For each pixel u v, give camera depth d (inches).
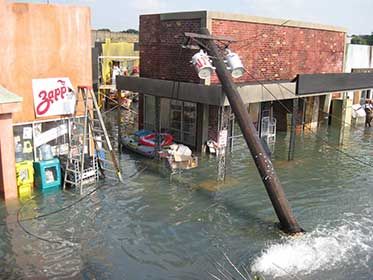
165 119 837.8
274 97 688.4
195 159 692.7
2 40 551.8
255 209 538.6
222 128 684.7
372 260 414.0
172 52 763.4
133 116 1160.8
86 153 649.6
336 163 739.4
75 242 448.1
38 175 585.6
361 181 649.6
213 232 474.9
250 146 525.0
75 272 391.5
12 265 401.4
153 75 811.4
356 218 514.6
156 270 397.1
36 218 502.3
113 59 1337.4
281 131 952.9
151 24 795.4
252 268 400.2
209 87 631.8
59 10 601.0
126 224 492.4
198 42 629.9
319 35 925.2
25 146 595.5
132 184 619.2
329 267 401.1
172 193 587.2
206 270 398.0
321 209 540.7
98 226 486.0
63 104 624.1
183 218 510.3
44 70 598.2
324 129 1000.2
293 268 399.9
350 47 1125.1
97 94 1190.3
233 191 597.6
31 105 591.8
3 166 544.7
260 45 788.6
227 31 724.0
